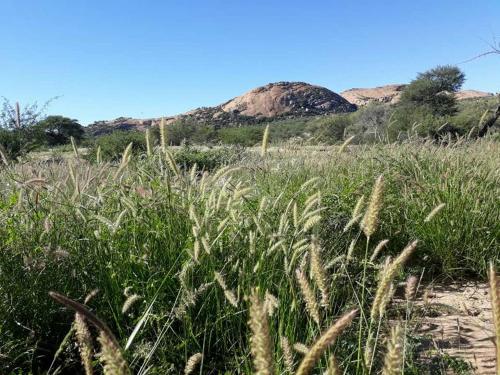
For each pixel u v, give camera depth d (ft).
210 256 11.53
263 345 3.48
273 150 29.68
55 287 11.76
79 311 4.42
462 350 11.76
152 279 11.81
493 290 3.88
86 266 12.22
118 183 14.20
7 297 11.10
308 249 10.84
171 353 10.67
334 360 4.63
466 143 26.27
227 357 10.64
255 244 11.95
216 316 11.14
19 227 12.71
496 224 18.52
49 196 13.73
